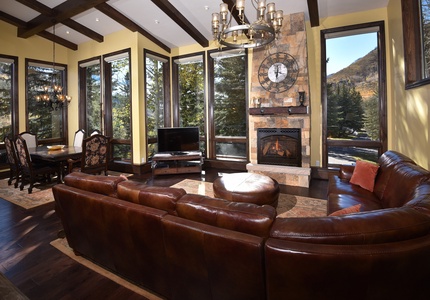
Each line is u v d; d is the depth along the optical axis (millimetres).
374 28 4406
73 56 6688
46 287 1902
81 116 6648
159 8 4746
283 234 1158
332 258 1022
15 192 4305
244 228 1250
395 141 4039
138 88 5605
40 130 6320
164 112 6527
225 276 1310
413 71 3172
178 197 1555
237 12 4469
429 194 1503
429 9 2773
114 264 1948
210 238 1281
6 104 5668
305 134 4707
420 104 2791
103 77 6188
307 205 3562
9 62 5625
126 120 6059
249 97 5578
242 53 5664
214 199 1466
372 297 1059
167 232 1451
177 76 6562
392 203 2256
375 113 4559
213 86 6109
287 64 4812
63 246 2512
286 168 4707
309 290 1093
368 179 2879
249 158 5746
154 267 1674
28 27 5531
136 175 5629
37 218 3215
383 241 1071
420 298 1095
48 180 4918
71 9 4531
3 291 764
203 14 4859
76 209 1993
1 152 5543
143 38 5695
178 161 5984
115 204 1708
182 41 6129
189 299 1549
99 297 1801
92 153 4516
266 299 1240
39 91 6277
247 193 2984
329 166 4988
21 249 2455
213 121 6191
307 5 4336
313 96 4914
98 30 5777
